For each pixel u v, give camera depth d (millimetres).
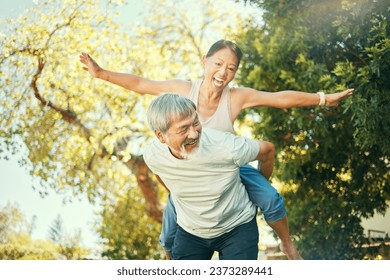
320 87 6551
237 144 3207
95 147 9281
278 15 6914
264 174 3652
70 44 9133
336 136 7441
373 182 7547
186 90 3770
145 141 9961
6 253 9469
